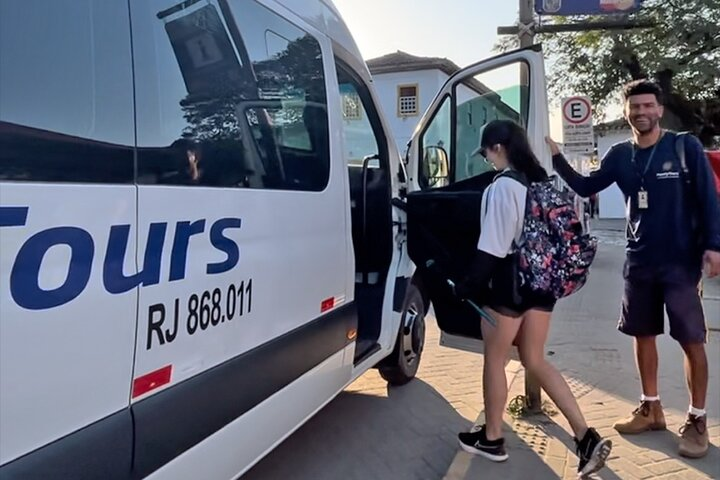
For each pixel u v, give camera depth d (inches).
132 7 71.7
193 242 78.2
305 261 108.5
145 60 73.0
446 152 173.9
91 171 63.7
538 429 148.0
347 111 152.0
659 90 133.1
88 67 64.8
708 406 162.6
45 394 57.9
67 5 62.9
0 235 53.9
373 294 161.5
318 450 145.9
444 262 137.9
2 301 53.9
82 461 61.8
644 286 138.2
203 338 80.0
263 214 94.7
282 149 103.4
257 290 92.7
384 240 162.7
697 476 125.2
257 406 93.2
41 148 58.7
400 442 150.5
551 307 122.0
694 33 473.4
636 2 164.2
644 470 127.5
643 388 145.1
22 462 56.0
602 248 581.0
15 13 57.5
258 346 93.3
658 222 133.4
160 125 74.5
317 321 113.9
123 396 67.2
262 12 101.1
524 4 166.1
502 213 115.0
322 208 115.8
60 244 59.2
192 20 82.9
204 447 81.0
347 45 142.0
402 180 171.8
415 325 187.5
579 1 164.9
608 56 524.1
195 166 80.1
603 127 664.4
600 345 228.2
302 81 113.1
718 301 301.7
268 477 132.8
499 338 123.3
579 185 147.4
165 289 72.9
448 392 183.8
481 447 131.2
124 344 66.8
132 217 68.1
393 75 1000.2
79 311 61.2
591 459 119.6
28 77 58.1
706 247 126.6
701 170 127.8
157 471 72.6
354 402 175.8
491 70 158.1
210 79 85.4
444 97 172.9
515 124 121.9
